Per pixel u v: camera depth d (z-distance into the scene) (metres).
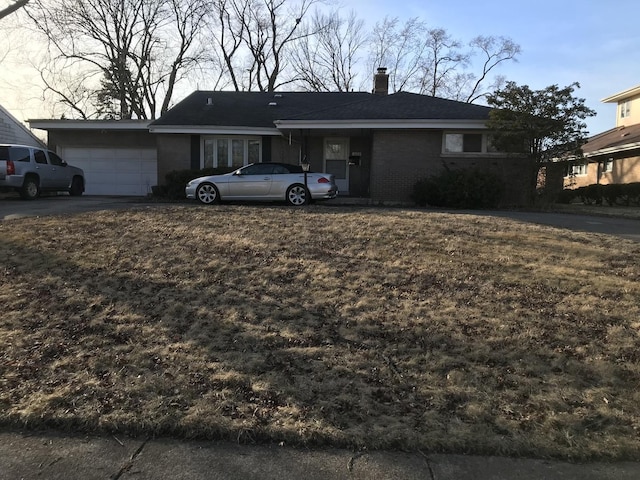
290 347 4.80
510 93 14.65
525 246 8.27
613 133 29.25
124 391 4.03
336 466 3.26
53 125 20.81
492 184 14.89
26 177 16.27
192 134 18.59
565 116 14.62
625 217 13.76
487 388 4.19
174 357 4.57
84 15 30.22
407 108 17.03
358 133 17.92
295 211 11.40
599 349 4.84
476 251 7.87
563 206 17.14
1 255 7.26
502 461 3.36
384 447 3.46
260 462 3.29
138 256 7.29
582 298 6.01
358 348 4.82
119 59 32.12
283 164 14.78
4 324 5.19
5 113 22.80
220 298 5.88
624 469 3.30
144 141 21.58
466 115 16.14
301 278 6.54
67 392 4.00
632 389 4.23
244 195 14.60
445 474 3.20
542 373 4.44
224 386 4.13
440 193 15.02
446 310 5.64
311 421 3.68
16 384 4.14
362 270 6.87
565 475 3.22
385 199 16.64
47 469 3.20
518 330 5.20
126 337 4.96
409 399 4.02
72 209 12.15
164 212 10.71
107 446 3.45
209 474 3.17
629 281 6.62
